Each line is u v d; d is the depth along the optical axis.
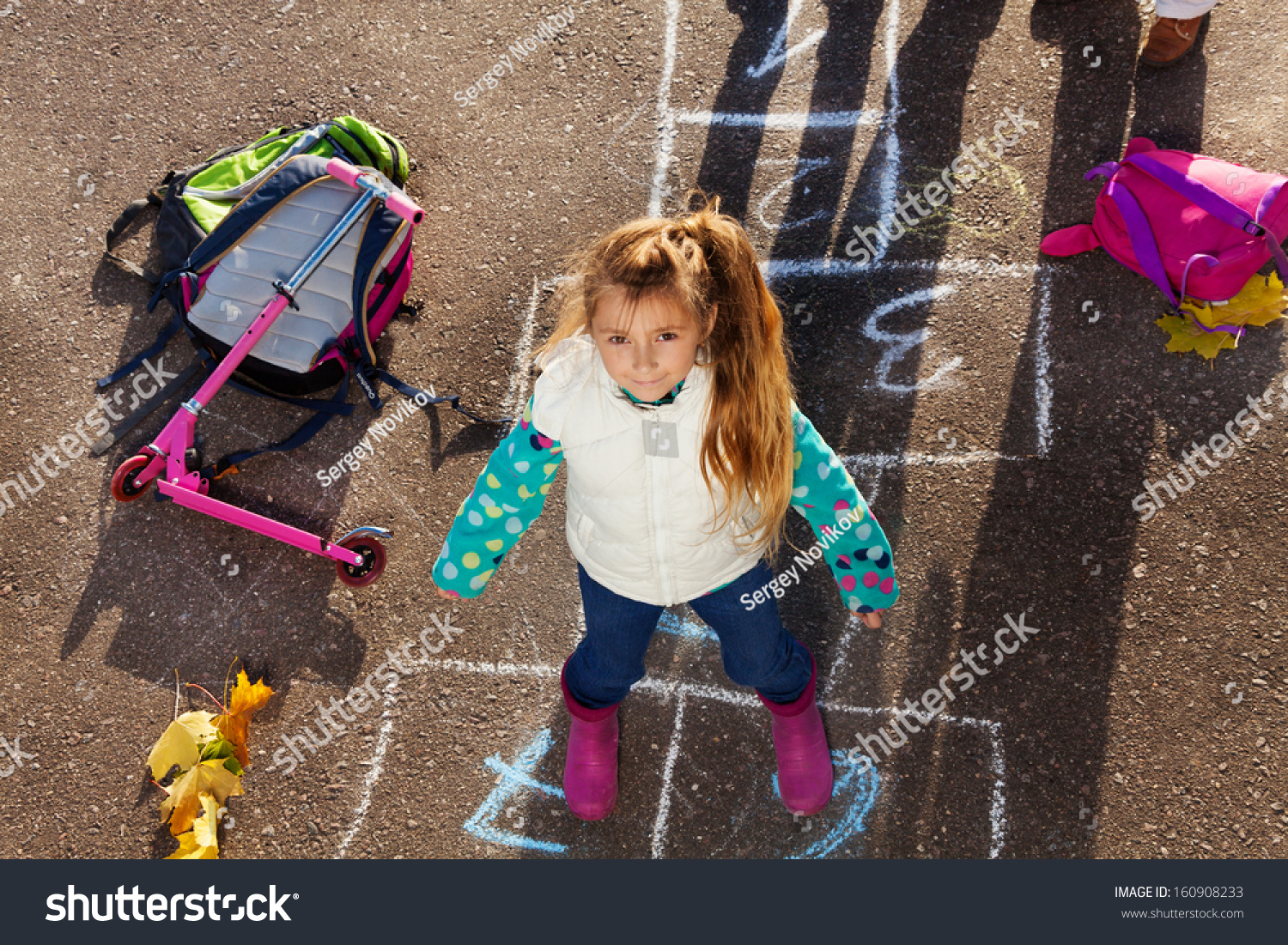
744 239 1.46
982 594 2.58
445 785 2.57
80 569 2.80
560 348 1.56
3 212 3.20
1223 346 2.64
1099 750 2.44
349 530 2.80
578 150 3.14
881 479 2.70
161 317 3.03
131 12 3.43
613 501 1.64
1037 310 2.79
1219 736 2.42
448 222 3.09
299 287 2.62
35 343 3.02
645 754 2.55
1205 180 2.61
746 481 1.60
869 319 2.84
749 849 2.46
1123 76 2.96
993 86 3.02
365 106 3.26
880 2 3.16
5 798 2.60
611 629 1.90
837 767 2.50
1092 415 2.68
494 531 1.75
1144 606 2.52
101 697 2.69
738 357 1.47
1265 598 2.49
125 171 3.25
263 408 2.92
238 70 3.34
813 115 3.08
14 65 3.39
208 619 2.74
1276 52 2.92
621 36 3.24
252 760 2.60
